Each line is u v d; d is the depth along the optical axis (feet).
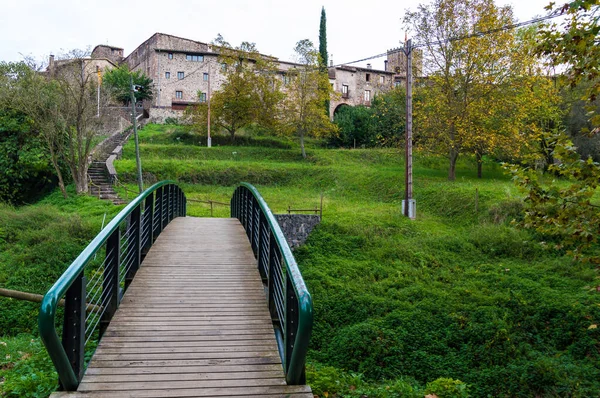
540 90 86.94
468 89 87.25
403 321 41.24
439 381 20.01
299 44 130.93
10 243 55.83
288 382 12.66
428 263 54.65
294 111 127.95
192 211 73.15
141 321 16.57
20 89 78.28
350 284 49.65
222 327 16.30
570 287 45.68
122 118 136.87
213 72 169.27
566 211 20.27
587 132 21.43
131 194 82.07
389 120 122.01
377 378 35.68
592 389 30.68
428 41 88.58
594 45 19.52
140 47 180.34
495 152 89.81
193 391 12.14
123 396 11.76
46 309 10.55
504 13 85.81
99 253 50.16
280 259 16.81
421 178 93.91
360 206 78.84
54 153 84.48
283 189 96.43
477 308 42.60
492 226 61.77
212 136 137.59
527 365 34.09
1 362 18.69
